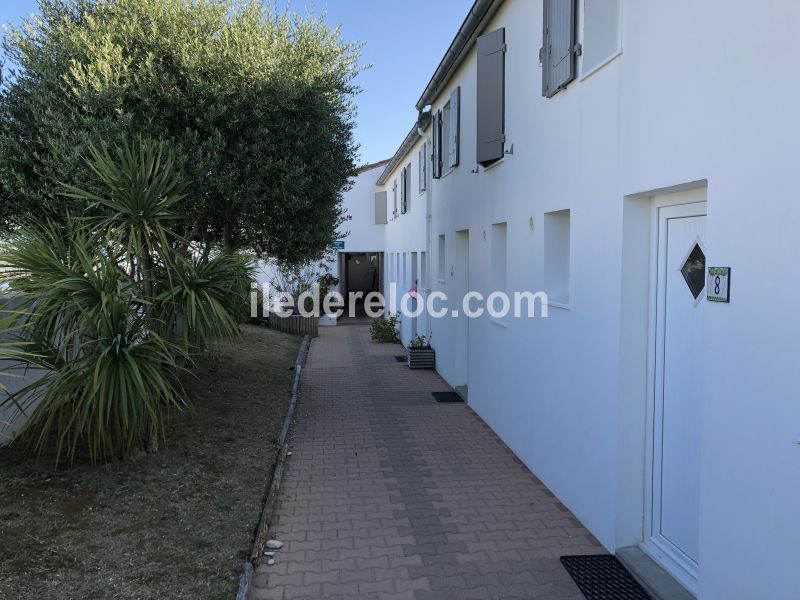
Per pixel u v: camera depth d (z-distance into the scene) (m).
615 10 4.02
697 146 3.09
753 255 2.67
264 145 7.03
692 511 3.54
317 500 5.14
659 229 3.87
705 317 3.04
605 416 4.20
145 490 4.75
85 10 6.86
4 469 4.70
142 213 5.03
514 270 6.40
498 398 7.14
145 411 5.17
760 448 2.63
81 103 6.25
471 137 8.48
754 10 2.63
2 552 3.60
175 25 6.70
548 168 5.31
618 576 3.83
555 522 4.68
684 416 3.64
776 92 2.51
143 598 3.33
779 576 2.52
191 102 6.68
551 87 5.04
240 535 4.24
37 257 4.63
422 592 3.64
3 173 6.36
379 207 22.55
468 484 5.54
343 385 10.46
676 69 3.28
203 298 5.13
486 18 7.19
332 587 3.69
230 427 6.82
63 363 4.69
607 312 4.16
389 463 6.18
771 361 2.56
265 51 6.86
